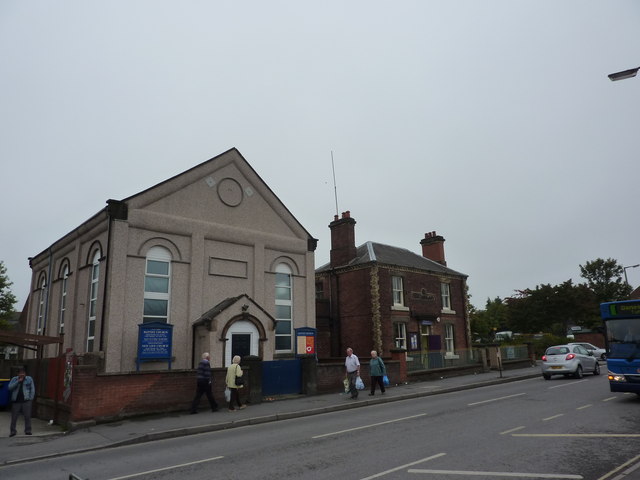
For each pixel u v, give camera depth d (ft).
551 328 136.56
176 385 46.03
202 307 58.18
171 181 58.23
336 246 95.35
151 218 55.47
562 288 131.85
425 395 57.52
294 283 69.21
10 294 109.70
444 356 81.61
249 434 35.47
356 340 87.71
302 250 70.90
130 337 51.80
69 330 61.77
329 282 94.32
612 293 139.85
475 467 22.49
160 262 56.34
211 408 46.68
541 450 25.40
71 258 65.72
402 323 89.30
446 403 47.62
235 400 47.83
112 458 29.30
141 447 32.76
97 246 58.18
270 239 66.85
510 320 141.69
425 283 96.17
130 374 43.37
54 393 45.16
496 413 38.88
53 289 71.72
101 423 40.83
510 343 119.55
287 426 38.47
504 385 65.98
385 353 84.17
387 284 88.17
